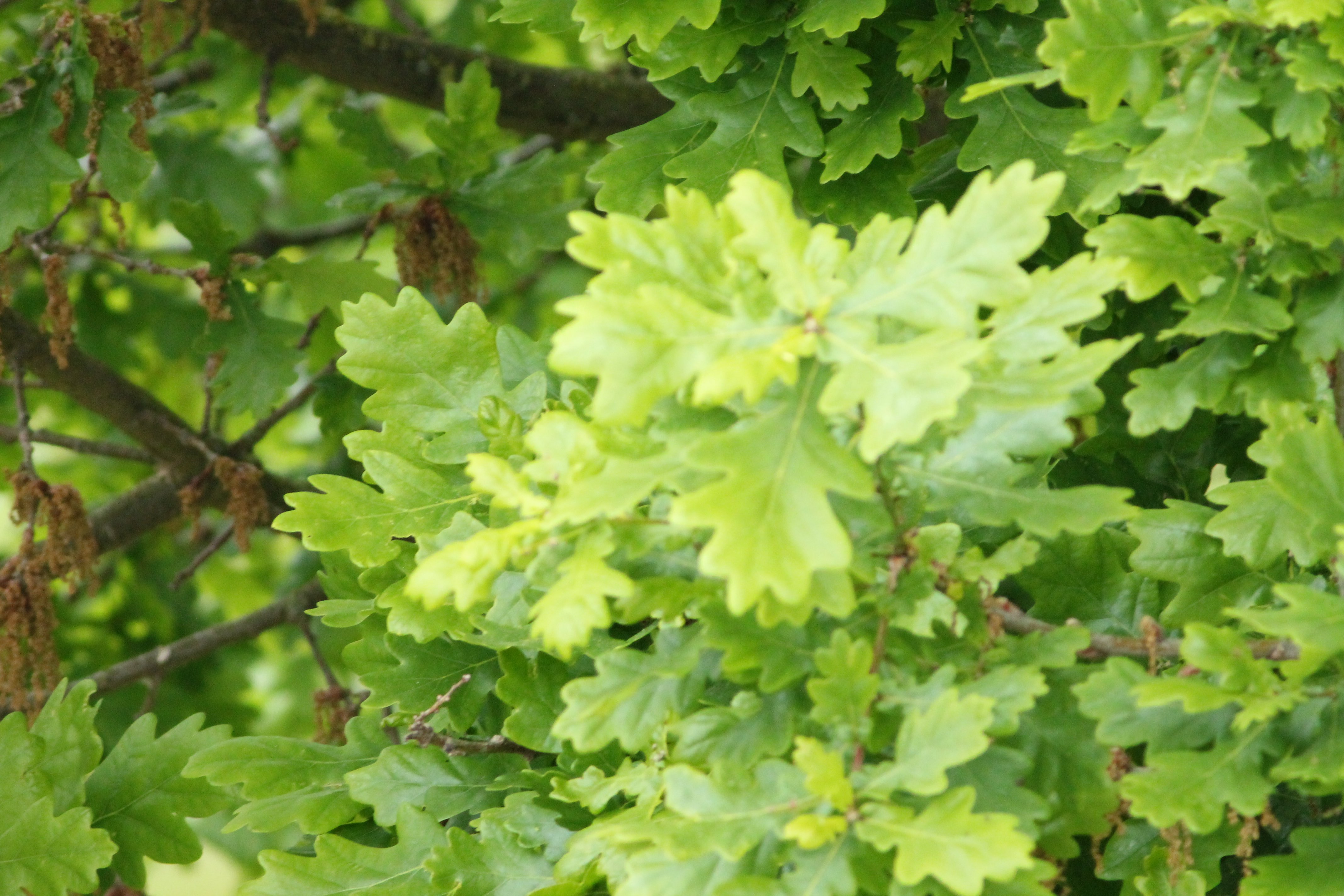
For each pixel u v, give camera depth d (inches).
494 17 100.9
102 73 107.4
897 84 100.6
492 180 115.3
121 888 104.8
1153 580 96.9
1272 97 92.7
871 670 91.7
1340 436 93.3
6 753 101.2
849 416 90.8
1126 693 91.9
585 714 91.9
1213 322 92.7
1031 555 92.6
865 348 89.7
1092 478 100.0
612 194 100.6
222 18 116.5
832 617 92.3
